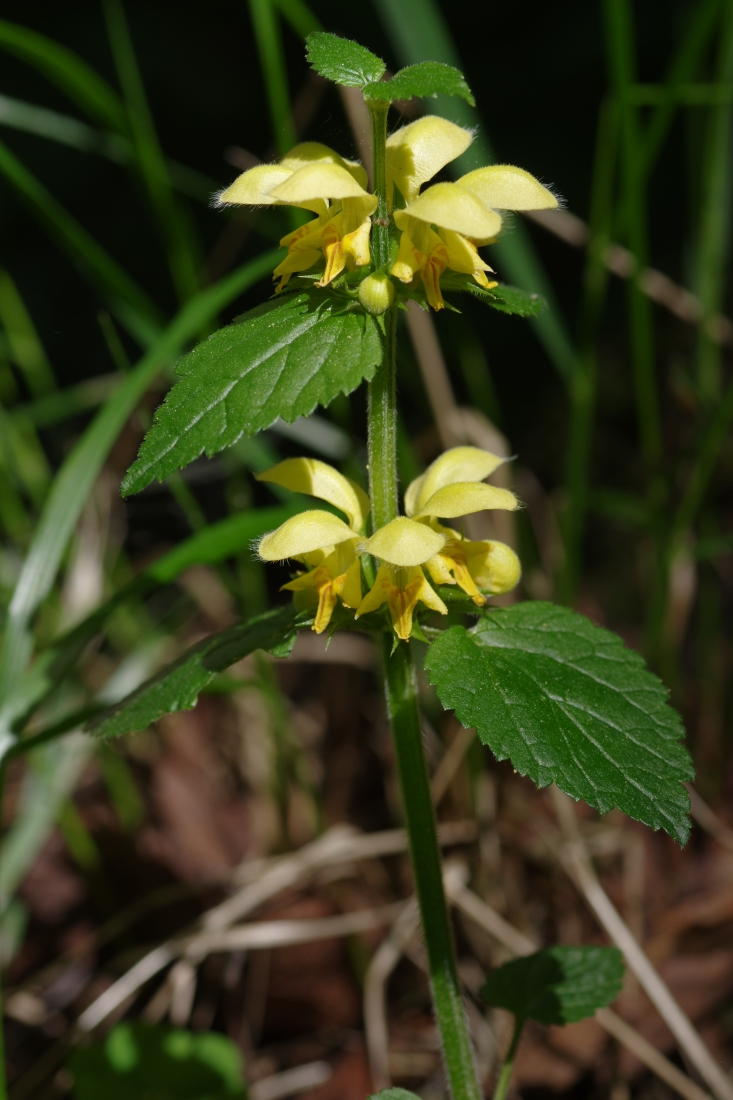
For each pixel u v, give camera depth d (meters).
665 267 1.38
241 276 0.69
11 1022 0.74
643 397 0.75
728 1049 0.70
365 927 0.72
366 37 1.50
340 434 0.80
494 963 0.75
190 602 0.94
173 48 1.61
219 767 0.93
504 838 0.79
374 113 0.55
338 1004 0.75
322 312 0.56
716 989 0.71
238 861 0.86
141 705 0.58
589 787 0.55
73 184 1.52
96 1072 0.67
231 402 0.55
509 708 0.55
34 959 0.79
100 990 0.75
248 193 0.56
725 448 0.99
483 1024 0.73
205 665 0.58
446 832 0.79
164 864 0.83
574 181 1.44
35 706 0.63
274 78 0.68
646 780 0.55
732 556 1.04
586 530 1.21
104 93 0.70
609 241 0.73
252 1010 0.75
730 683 0.83
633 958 0.68
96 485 0.89
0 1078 0.62
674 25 1.45
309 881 0.78
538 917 0.79
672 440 1.17
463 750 0.76
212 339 0.56
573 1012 0.61
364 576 0.58
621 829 0.80
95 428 0.66
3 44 0.69
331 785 0.91
